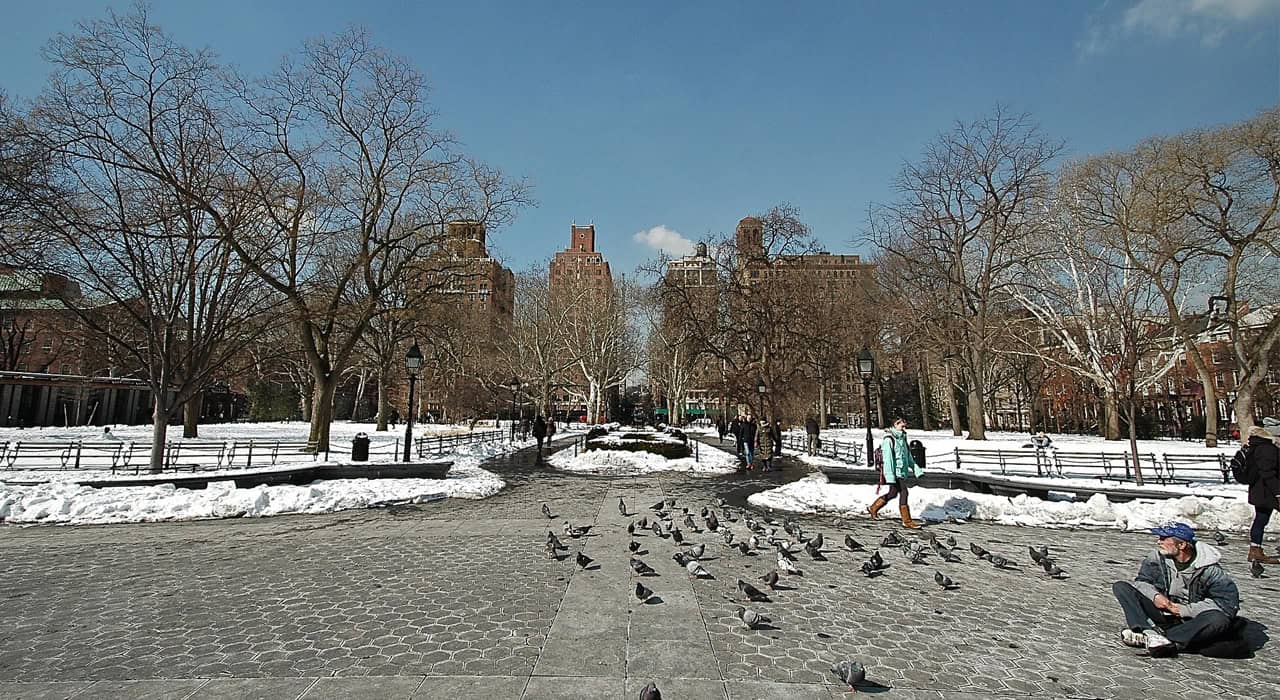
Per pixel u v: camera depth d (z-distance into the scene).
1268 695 4.41
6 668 4.72
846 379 57.78
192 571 7.91
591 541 9.77
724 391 28.23
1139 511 12.43
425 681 4.44
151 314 18.59
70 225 17.55
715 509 13.75
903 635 5.57
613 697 4.19
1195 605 5.20
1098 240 28.27
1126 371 18.59
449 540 9.99
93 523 11.56
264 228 22.47
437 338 36.62
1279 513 11.91
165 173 19.30
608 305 68.94
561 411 99.56
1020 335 39.69
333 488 14.76
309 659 4.89
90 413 54.28
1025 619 6.10
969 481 17.12
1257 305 31.44
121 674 4.60
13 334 50.03
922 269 40.34
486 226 28.45
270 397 69.38
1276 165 25.66
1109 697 4.36
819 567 8.24
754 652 5.07
